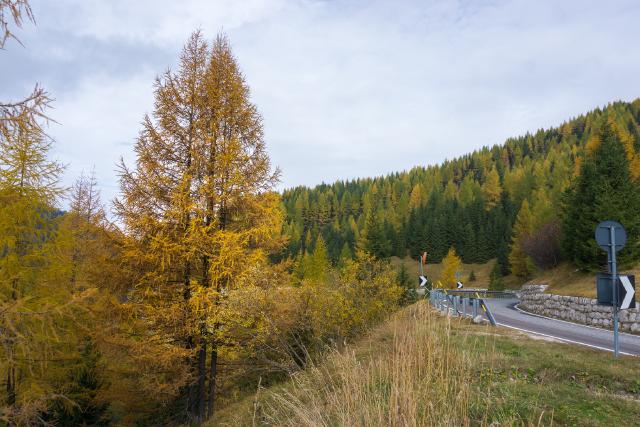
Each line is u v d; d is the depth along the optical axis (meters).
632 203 24.80
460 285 30.77
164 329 10.09
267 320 9.77
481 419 4.18
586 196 26.83
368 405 3.95
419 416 3.83
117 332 10.04
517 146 149.12
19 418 7.21
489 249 74.44
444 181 141.00
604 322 15.86
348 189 152.50
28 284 9.71
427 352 4.71
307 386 6.02
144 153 10.30
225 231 10.28
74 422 11.63
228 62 11.60
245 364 11.39
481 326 11.83
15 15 3.66
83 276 11.43
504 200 94.94
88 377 12.02
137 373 10.71
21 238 9.60
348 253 68.44
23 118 4.05
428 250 78.75
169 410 11.82
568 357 7.54
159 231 10.02
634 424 4.32
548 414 4.47
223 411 8.94
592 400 5.05
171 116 10.74
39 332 8.06
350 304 12.57
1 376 8.91
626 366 6.96
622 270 23.55
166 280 10.13
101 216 10.23
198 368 10.79
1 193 8.69
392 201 125.25
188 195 10.20
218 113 10.88
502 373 6.27
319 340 10.26
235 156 10.65
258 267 10.36
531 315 21.31
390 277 14.13
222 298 9.98
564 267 29.97
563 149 118.31
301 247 83.12
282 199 11.73
